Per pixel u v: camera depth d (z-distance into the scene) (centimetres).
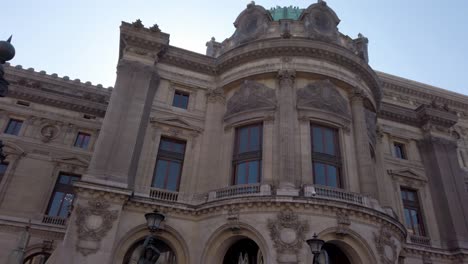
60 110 4319
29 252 3544
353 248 2555
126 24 3384
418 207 3941
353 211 2586
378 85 3647
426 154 4228
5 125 4056
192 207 2828
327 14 3753
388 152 4109
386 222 2725
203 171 3086
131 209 2727
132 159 2916
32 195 3781
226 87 3484
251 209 2580
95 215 2553
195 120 3375
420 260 3528
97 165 2762
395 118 4350
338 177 2981
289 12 4275
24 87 4256
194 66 3591
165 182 3069
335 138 3142
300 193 2647
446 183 3981
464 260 3544
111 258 2495
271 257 2395
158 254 1541
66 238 2439
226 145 3177
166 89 3431
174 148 3241
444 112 4391
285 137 2888
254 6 3816
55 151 4069
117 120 3002
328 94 3209
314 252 1719
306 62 3284
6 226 3553
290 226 2462
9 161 3872
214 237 2631
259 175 2911
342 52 3331
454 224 3722
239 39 3716
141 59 3359
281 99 3095
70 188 3975
